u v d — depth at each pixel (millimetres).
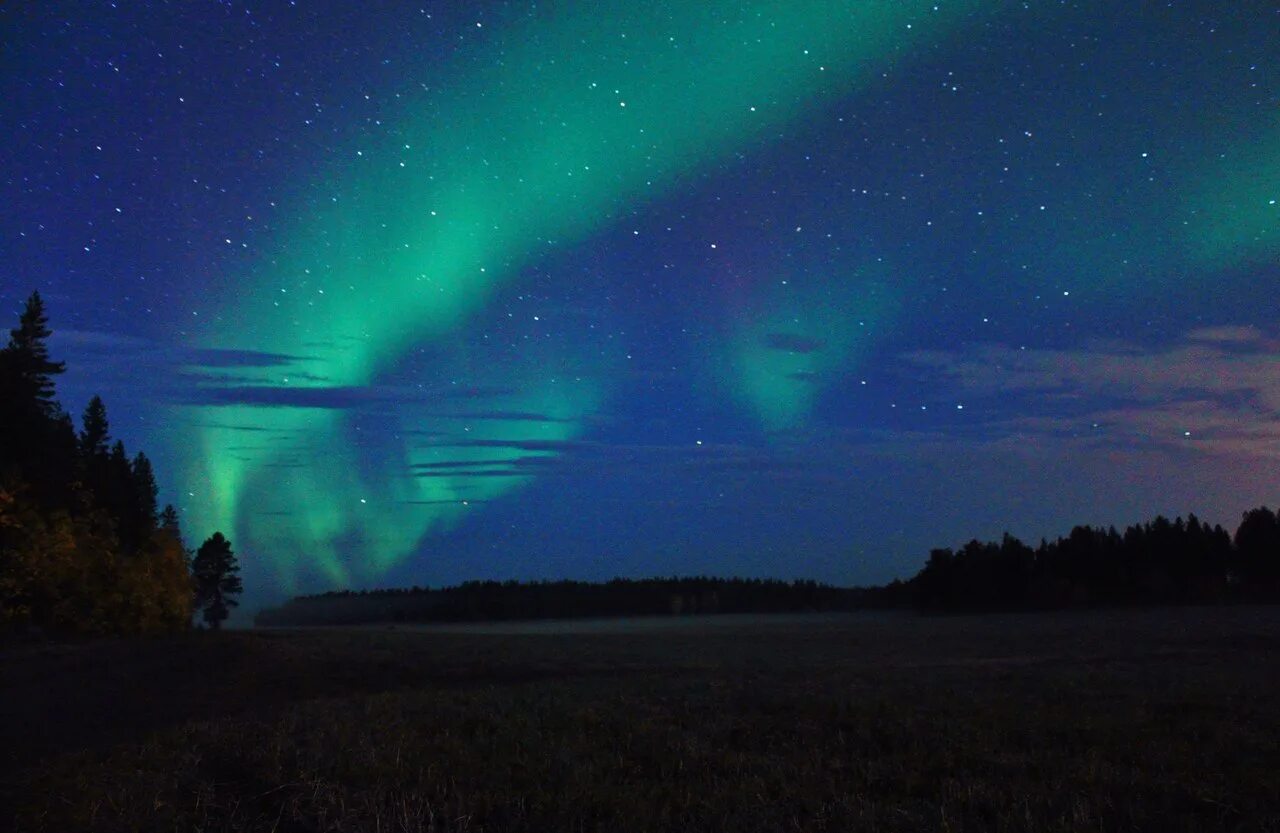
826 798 8727
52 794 8633
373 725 12438
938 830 7613
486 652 39812
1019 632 56688
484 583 156125
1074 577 111250
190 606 67500
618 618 138375
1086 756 10914
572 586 150500
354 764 9531
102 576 57281
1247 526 108250
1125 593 104375
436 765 9539
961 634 56688
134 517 87875
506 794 8461
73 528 56469
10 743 15977
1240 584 103188
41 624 52344
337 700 18203
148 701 23141
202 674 28922
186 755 10336
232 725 12992
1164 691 18156
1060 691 18078
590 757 10438
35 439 59438
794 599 144625
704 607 145625
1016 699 16609
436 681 29484
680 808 8273
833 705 15391
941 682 21297
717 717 14039
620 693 18609
